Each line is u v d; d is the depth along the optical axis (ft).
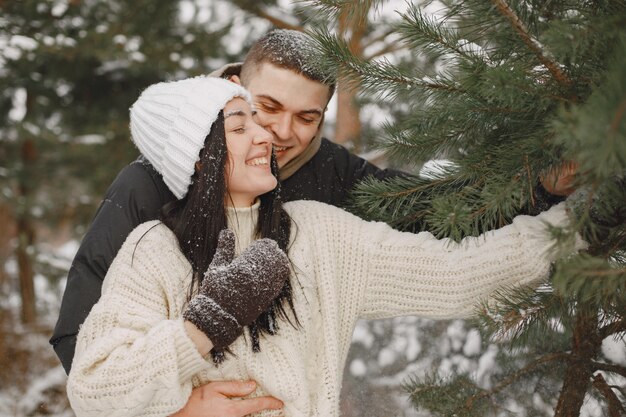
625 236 4.37
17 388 17.92
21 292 22.76
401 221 5.62
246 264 4.39
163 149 5.08
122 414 4.30
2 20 20.15
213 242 4.92
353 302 5.25
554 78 4.04
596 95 2.94
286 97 5.97
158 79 22.70
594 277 3.38
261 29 18.89
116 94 23.13
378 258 5.25
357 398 8.41
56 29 20.36
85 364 4.35
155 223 5.14
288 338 4.94
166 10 19.74
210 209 4.93
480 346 7.73
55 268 21.76
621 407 5.30
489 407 5.93
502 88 3.76
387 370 8.48
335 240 5.34
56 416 16.44
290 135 6.18
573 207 4.59
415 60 6.25
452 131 4.93
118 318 4.62
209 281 4.38
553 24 3.58
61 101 23.16
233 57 20.48
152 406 4.38
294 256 5.23
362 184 5.56
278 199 5.32
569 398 5.26
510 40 4.34
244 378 4.86
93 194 22.12
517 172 4.41
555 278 3.27
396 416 7.96
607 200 4.08
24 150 23.85
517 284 4.88
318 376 5.07
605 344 6.17
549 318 4.67
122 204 5.79
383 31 13.21
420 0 5.06
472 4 4.40
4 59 20.63
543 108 3.98
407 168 7.38
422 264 5.14
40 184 22.89
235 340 4.69
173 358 4.20
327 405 4.97
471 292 4.97
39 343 19.94
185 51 19.81
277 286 4.42
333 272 5.24
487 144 4.82
